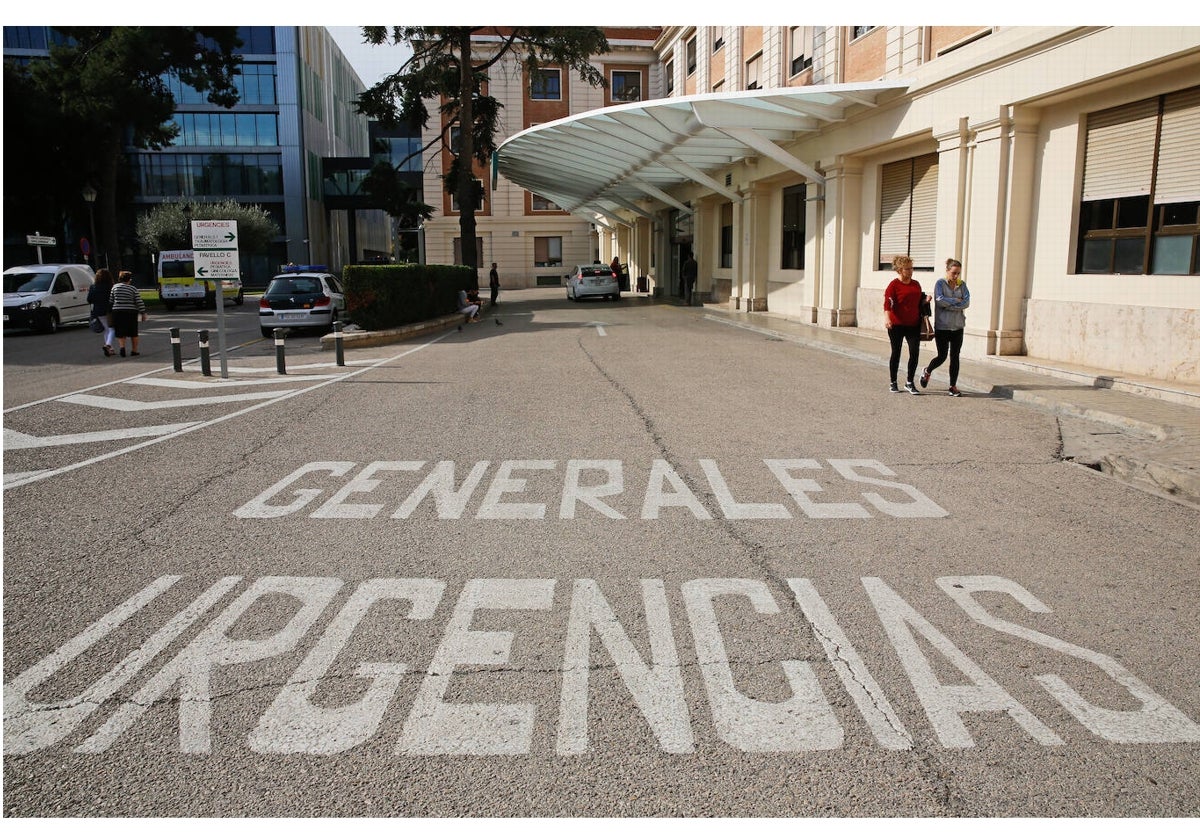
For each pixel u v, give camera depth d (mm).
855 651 3752
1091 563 4848
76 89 32156
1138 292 10336
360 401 10234
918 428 8445
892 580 4562
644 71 46625
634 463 7074
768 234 22969
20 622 4086
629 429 8414
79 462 7316
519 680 3496
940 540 5215
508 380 11781
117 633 3961
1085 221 11266
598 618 4078
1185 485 6270
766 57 21859
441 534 5332
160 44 32906
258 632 3959
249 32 56031
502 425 8680
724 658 3682
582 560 4855
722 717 3223
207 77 36531
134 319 16109
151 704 3348
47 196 37781
